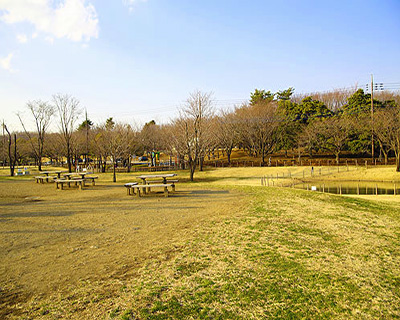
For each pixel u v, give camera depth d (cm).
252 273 411
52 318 306
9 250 520
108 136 2820
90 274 416
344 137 3278
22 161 4684
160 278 399
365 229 665
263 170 2950
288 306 327
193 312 314
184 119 2169
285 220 725
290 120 3756
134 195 1222
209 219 743
